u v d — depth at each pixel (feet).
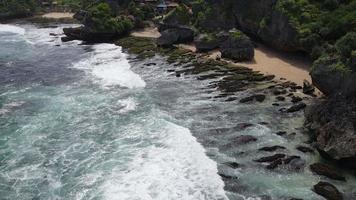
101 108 150.00
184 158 113.09
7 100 160.86
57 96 164.14
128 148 119.75
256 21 229.25
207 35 226.38
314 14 193.77
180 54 217.97
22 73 199.62
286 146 118.83
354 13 177.68
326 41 181.68
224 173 106.01
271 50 216.33
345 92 131.64
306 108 133.28
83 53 235.40
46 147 122.83
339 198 94.38
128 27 277.64
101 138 126.93
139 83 175.63
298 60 196.95
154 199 96.02
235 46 200.95
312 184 101.09
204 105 149.69
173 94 161.58
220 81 173.47
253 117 138.21
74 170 110.01
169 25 255.29
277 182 102.06
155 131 129.39
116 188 100.99
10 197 99.81
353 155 103.30
